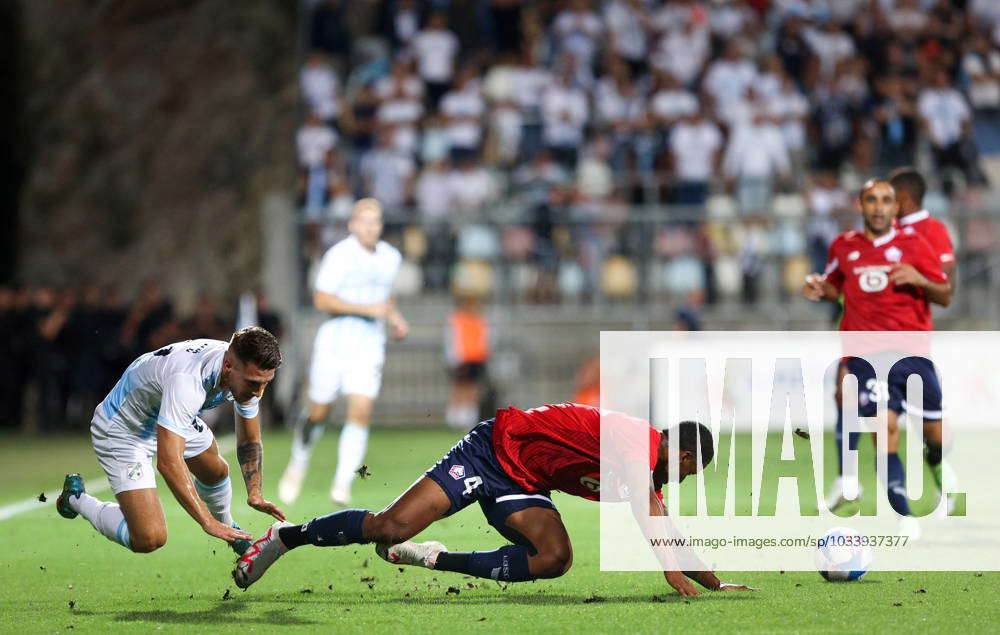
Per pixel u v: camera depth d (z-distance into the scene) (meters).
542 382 66.56
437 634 17.67
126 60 93.00
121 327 69.00
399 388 67.94
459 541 27.23
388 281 35.62
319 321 67.00
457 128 71.75
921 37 78.25
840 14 78.94
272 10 94.38
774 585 21.67
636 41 79.06
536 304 66.94
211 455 21.62
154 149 90.69
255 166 89.19
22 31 92.88
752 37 79.44
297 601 20.62
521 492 19.88
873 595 20.53
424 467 45.06
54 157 90.81
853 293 28.33
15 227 90.06
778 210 69.62
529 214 67.12
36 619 19.19
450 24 82.12
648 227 66.62
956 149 73.81
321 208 72.06
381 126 73.56
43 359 68.44
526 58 78.06
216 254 86.62
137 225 89.19
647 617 18.75
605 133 74.12
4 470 47.47
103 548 27.41
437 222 67.56
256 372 18.95
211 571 24.11
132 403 19.94
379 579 22.94
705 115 72.25
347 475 34.47
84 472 46.44
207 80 92.31
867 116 75.38
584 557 25.27
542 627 18.09
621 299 66.56
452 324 64.25
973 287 66.38
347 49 78.69
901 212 29.16
